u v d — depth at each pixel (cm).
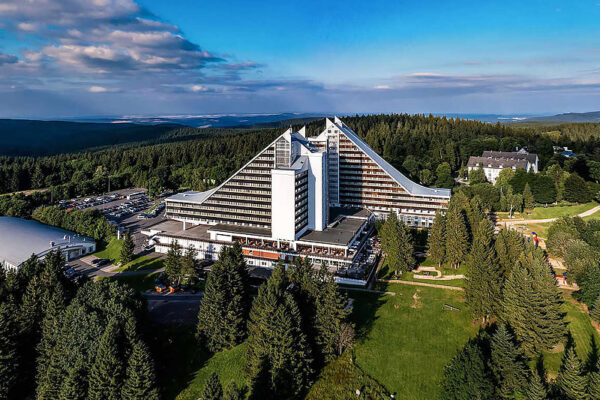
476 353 8725
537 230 19562
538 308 10331
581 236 15850
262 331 9625
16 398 9350
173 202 19538
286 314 9481
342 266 15762
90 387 8538
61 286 10662
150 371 8750
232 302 10850
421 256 17275
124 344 9106
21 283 11550
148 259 17438
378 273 15662
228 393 7525
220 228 18150
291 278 11581
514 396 8562
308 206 17675
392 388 9819
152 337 10338
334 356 10544
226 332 10744
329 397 9462
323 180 17550
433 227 16000
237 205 18325
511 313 10819
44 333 9725
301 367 9519
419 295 13825
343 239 16450
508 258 13838
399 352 10988
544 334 10225
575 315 11925
